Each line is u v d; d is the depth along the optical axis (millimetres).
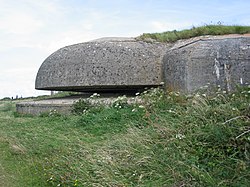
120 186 4289
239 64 8953
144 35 12242
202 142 4918
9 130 8758
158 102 7777
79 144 6258
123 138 5832
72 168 5090
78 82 11156
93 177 4664
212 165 4387
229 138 4770
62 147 6355
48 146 6621
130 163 4820
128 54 11094
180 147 4855
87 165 5055
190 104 6609
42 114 11016
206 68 9164
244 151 4512
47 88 12234
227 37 10039
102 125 7629
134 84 10844
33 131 8266
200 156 4660
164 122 6059
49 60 12391
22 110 12789
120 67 10906
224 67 8992
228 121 5004
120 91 11852
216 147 4746
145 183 4270
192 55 9383
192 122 5543
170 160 4590
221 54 9094
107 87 11172
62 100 11797
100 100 10156
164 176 4316
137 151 5086
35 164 5828
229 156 4500
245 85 8781
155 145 5156
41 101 12484
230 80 8883
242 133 4652
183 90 9461
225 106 5777
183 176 4195
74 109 9945
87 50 11531
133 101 8953
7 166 5949
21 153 6547
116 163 4867
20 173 5559
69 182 4754
